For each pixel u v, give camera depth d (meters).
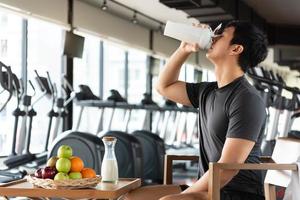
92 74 8.06
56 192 2.27
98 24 7.49
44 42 6.72
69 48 6.50
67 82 6.49
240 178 2.34
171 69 2.73
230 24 2.45
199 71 11.61
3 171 5.29
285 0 8.45
